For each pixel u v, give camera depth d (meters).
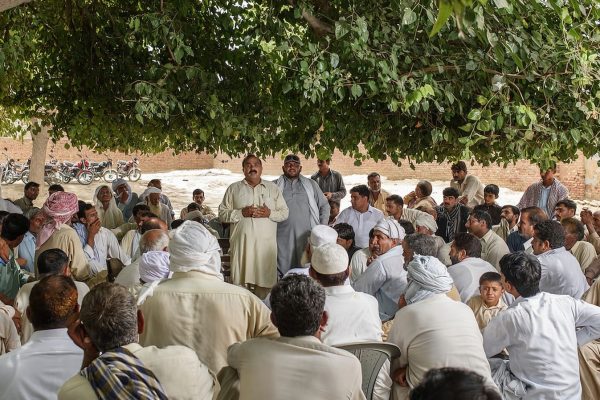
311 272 4.20
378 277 5.55
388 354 3.90
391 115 8.33
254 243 7.55
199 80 8.13
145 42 8.49
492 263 7.02
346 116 8.28
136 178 29.20
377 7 7.59
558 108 7.91
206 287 3.72
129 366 2.52
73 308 3.23
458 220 9.80
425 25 7.29
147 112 7.59
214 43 8.64
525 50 7.07
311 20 7.57
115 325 2.65
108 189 10.18
